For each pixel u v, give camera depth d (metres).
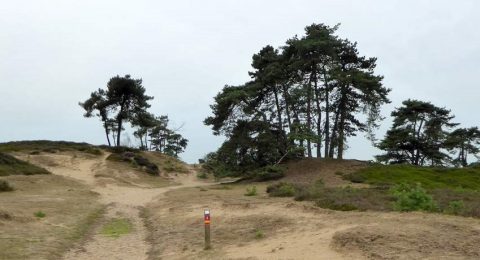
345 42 55.28
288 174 48.75
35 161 59.38
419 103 63.84
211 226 17.73
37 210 22.02
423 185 40.25
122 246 15.44
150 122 80.44
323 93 55.00
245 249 12.97
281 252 11.79
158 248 14.98
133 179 56.72
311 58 52.47
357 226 12.92
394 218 13.91
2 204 23.28
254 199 26.36
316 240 12.38
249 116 52.72
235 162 52.22
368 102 52.66
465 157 70.56
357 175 44.72
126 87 76.06
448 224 12.30
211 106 52.53
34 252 13.17
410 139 62.78
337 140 54.50
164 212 23.64
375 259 9.91
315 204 20.58
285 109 56.25
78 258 13.38
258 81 55.72
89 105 77.25
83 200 29.55
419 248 10.23
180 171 72.31
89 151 68.50
